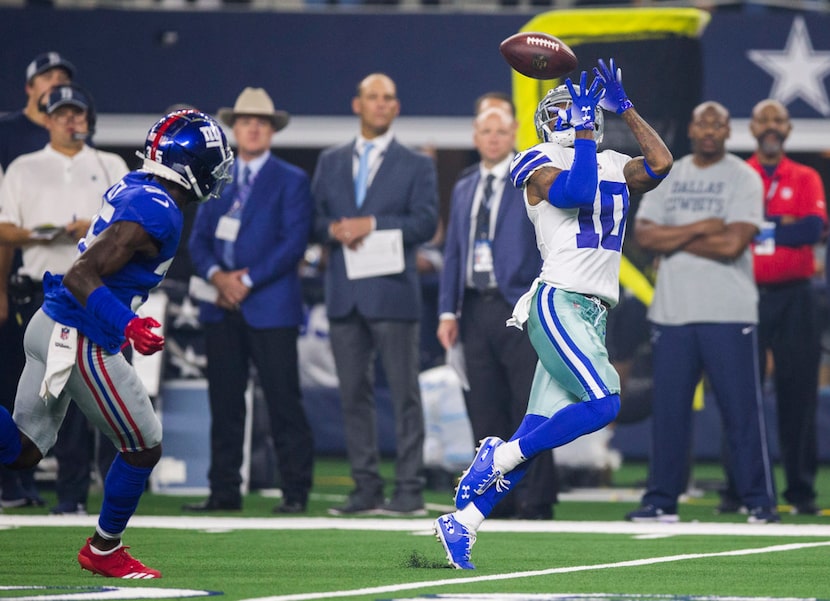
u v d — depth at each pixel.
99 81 38.44
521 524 25.73
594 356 17.98
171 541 21.61
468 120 38.50
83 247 16.30
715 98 38.16
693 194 27.38
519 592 15.36
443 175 41.19
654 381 27.30
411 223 27.75
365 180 28.23
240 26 38.66
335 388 40.62
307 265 40.28
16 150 28.69
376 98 28.14
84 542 21.00
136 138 38.47
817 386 29.44
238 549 20.44
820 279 40.47
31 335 16.36
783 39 38.12
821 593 15.65
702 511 29.58
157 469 32.69
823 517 28.08
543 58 19.25
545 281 18.42
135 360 31.92
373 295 27.48
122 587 15.72
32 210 26.80
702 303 26.86
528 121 31.69
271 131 28.81
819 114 38.06
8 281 27.12
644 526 25.42
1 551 19.73
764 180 29.83
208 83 38.50
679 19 30.67
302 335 40.53
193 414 33.12
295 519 26.11
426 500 31.27
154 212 15.96
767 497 26.70
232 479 28.25
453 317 27.88
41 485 33.62
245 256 28.12
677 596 15.16
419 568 18.05
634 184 18.88
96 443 31.80
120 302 15.58
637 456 41.47
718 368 26.92
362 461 27.83
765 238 29.42
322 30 38.62
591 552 20.44
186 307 33.94
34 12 38.34
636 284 31.34
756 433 26.88
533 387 18.86
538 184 18.23
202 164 16.72
